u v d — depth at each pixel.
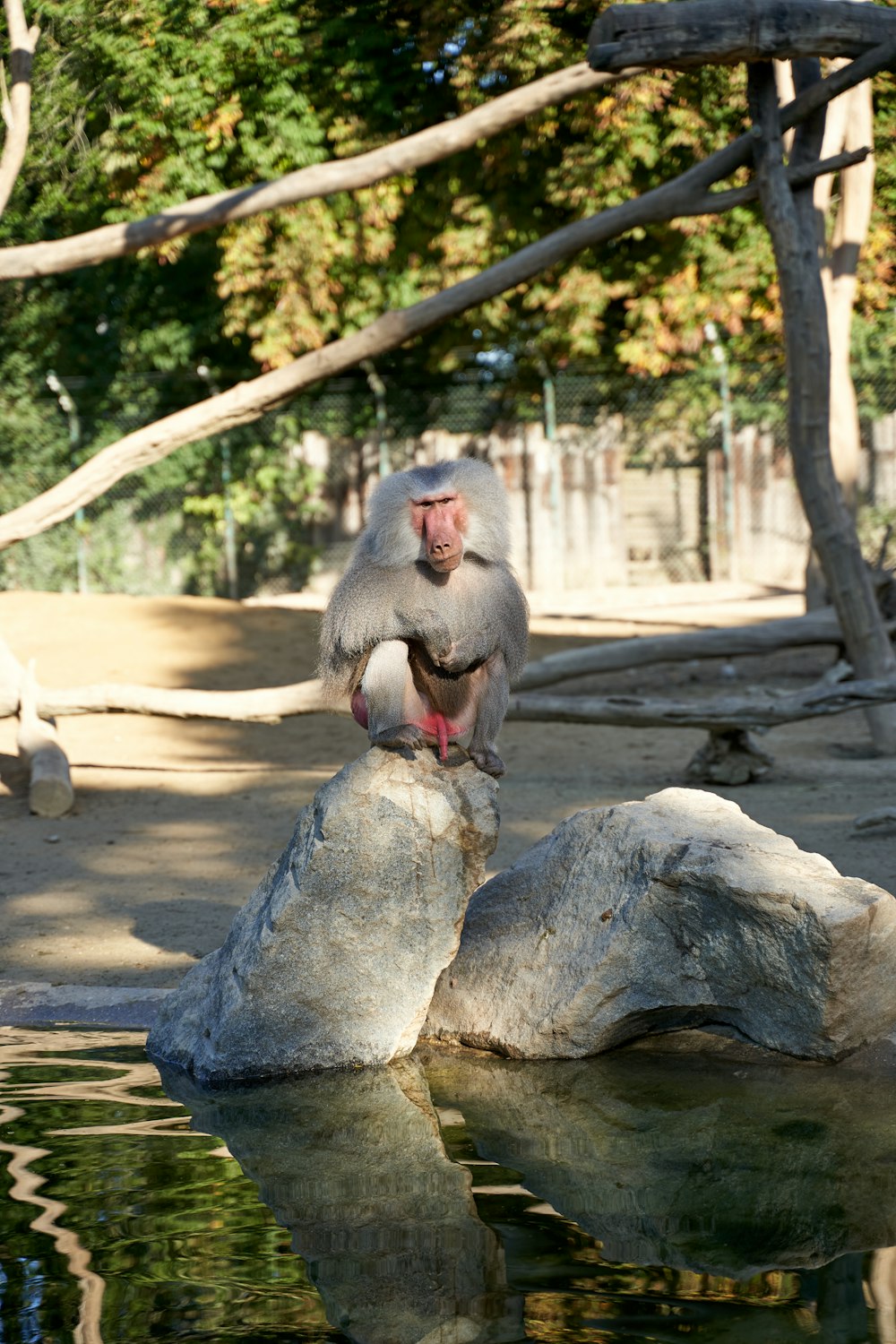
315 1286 3.44
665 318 20.91
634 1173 4.25
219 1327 3.22
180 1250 3.67
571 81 10.80
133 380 23.41
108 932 7.14
